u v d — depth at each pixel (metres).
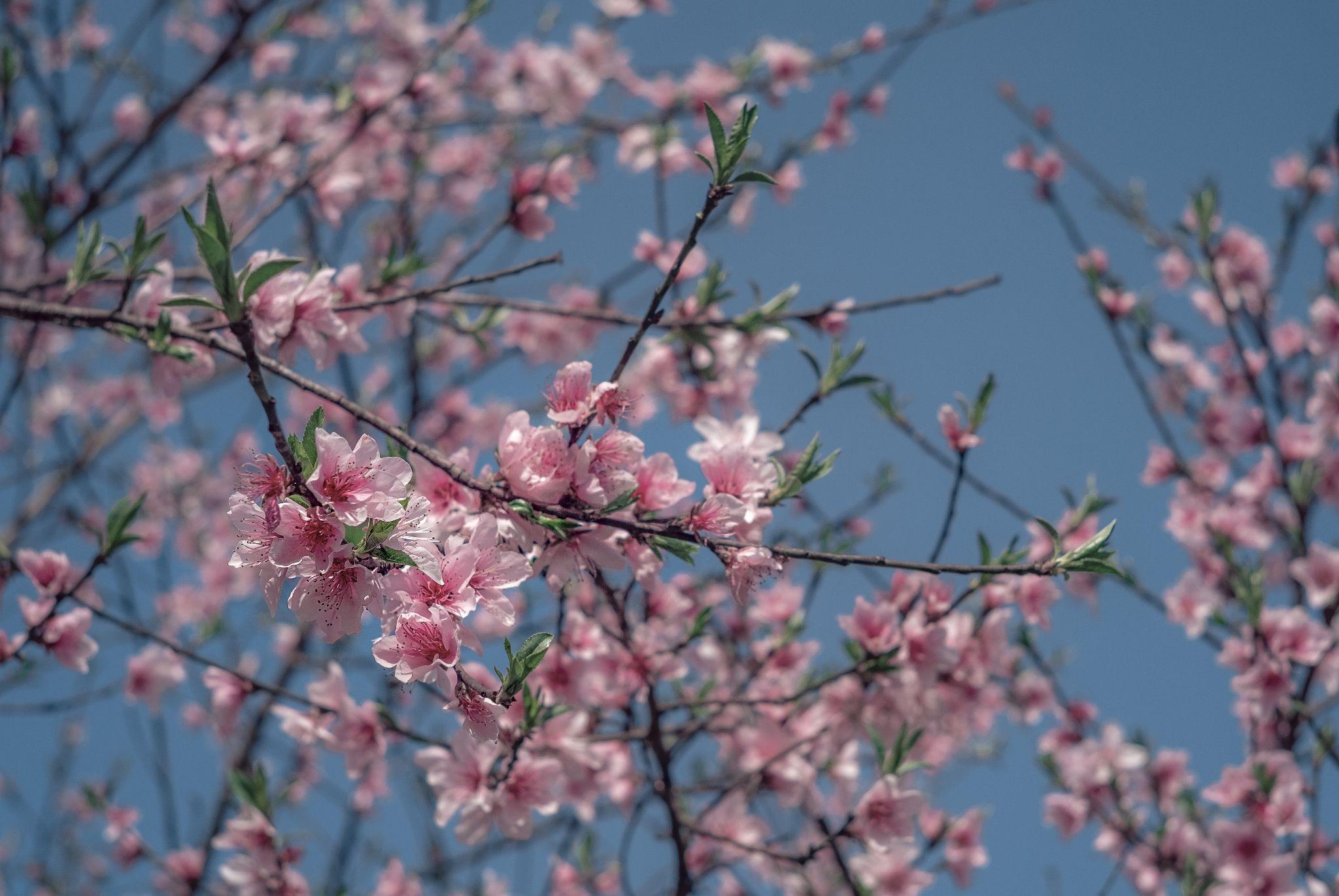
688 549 2.19
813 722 4.07
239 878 3.66
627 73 6.98
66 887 7.50
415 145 6.55
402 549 1.79
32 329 3.90
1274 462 5.82
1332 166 6.50
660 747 3.72
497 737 1.84
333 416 6.34
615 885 5.21
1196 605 5.05
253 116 4.89
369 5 7.12
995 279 3.60
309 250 5.86
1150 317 5.66
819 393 3.29
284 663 6.08
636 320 3.53
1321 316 6.10
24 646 3.19
